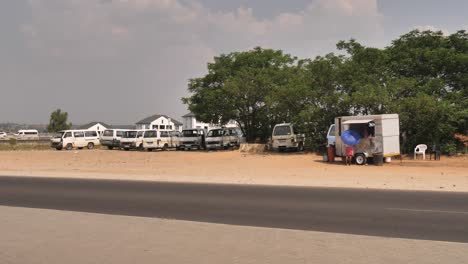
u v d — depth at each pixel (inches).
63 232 339.0
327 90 1295.5
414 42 1275.8
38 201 510.6
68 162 1230.3
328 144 1083.3
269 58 1724.9
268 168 967.6
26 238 320.8
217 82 1733.5
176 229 346.6
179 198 525.3
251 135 1688.0
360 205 456.1
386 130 977.5
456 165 949.8
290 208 445.1
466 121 1149.1
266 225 365.1
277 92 1380.4
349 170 872.9
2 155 1533.0
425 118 1117.1
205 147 1700.3
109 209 452.4
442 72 1222.9
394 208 436.1
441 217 389.1
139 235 326.6
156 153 1558.8
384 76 1244.5
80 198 533.0
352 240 305.3
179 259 264.2
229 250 282.4
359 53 1304.1
